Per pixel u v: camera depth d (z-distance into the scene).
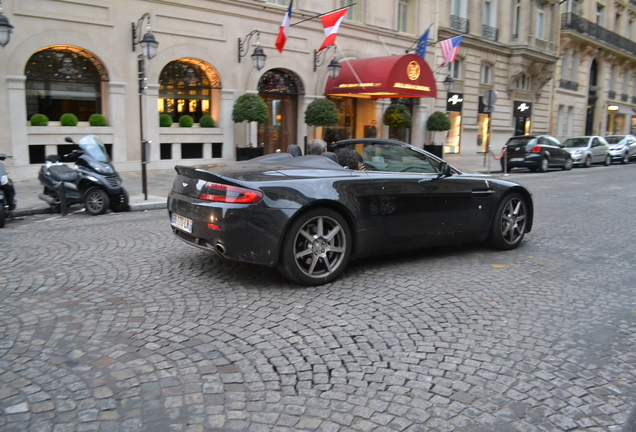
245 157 16.58
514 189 6.16
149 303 4.22
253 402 2.75
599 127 39.66
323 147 6.03
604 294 4.65
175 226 4.95
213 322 3.83
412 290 4.65
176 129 15.54
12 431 2.44
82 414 2.60
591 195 12.02
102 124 14.09
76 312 4.00
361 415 2.64
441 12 23.80
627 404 2.81
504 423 2.60
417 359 3.28
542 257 5.97
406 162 5.72
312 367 3.15
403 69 17.84
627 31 41.78
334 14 15.79
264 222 4.36
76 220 8.40
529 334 3.72
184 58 15.63
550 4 30.16
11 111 12.47
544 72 30.31
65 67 13.55
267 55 17.34
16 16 12.35
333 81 19.02
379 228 5.03
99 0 13.59
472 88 26.02
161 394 2.81
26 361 3.17
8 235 6.98
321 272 4.77
